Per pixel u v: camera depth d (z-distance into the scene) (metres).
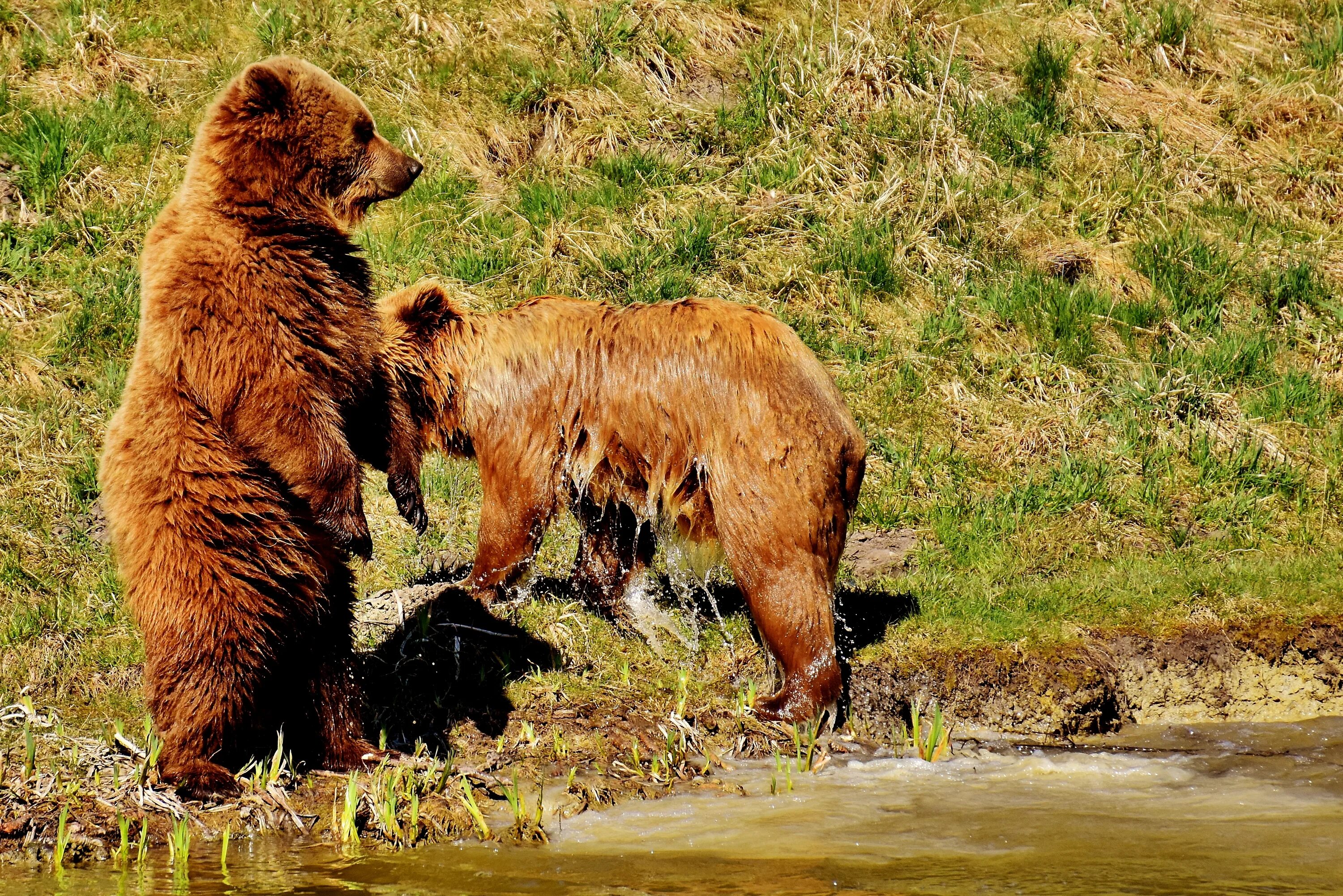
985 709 10.71
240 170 8.53
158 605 7.97
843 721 10.30
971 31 20.61
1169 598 11.78
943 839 8.13
